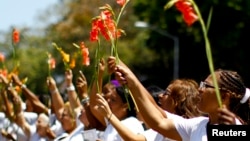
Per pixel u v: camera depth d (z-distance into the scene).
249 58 44.44
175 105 8.17
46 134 12.12
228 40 44.12
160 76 50.28
